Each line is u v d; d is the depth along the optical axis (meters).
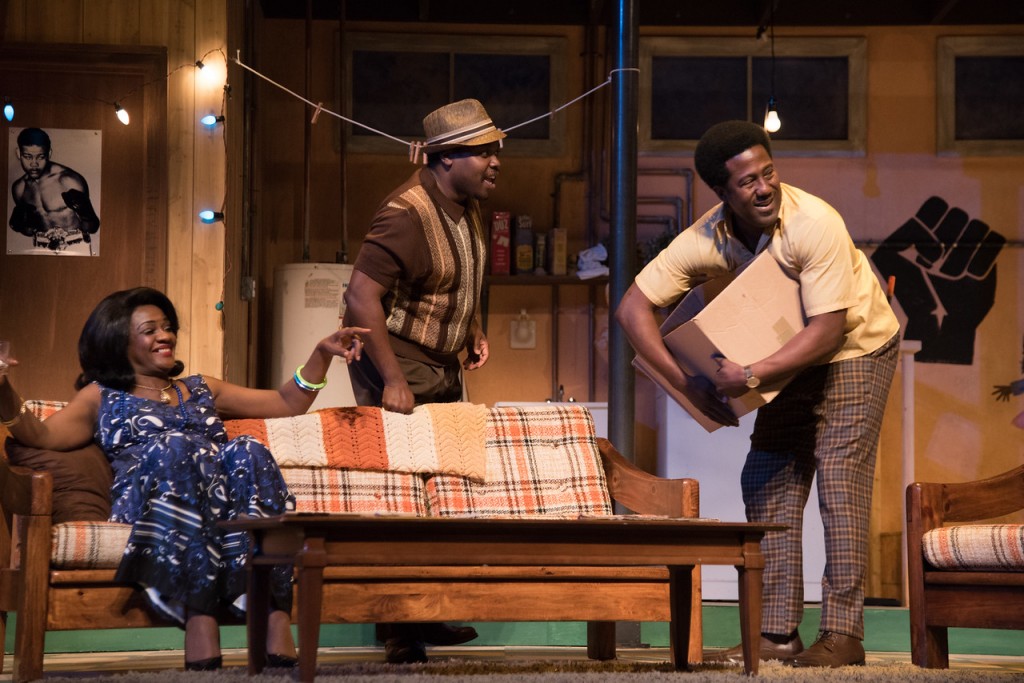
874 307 3.67
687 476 5.90
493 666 3.41
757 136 3.42
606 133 7.42
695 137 7.44
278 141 7.28
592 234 7.40
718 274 3.72
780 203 3.46
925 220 7.40
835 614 3.60
